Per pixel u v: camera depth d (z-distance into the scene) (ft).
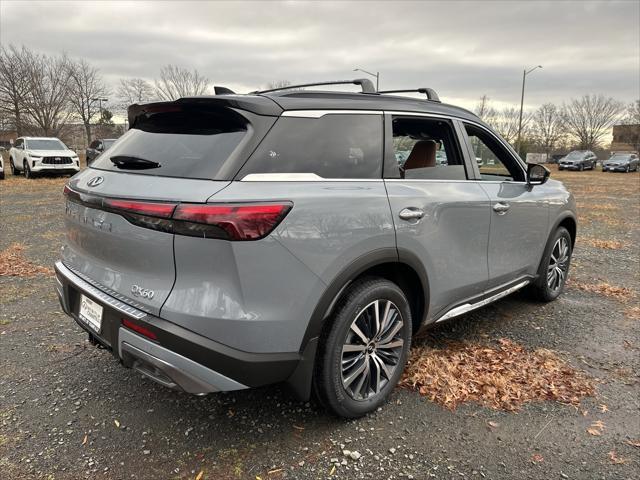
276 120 7.47
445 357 10.80
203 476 7.16
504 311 14.06
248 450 7.74
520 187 12.28
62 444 7.82
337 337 7.80
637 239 25.95
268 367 6.95
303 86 10.32
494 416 8.72
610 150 216.33
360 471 7.31
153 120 8.80
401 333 9.03
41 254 20.45
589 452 7.79
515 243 12.00
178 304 6.72
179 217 6.54
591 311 14.17
